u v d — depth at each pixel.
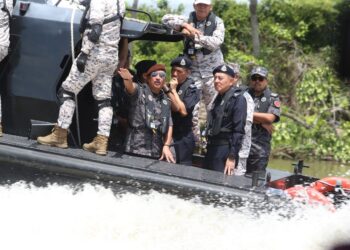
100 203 6.50
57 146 6.93
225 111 7.00
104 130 6.88
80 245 6.59
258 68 8.08
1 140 6.90
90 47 6.71
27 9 7.26
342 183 7.01
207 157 7.17
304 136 17.31
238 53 20.88
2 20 7.03
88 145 6.97
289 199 6.18
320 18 22.17
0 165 6.74
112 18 6.82
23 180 6.70
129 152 7.12
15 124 7.34
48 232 6.66
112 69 6.93
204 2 7.84
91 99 7.45
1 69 7.31
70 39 7.07
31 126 7.00
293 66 21.08
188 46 8.08
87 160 6.60
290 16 23.19
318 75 18.11
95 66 6.81
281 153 16.95
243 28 23.34
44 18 7.19
